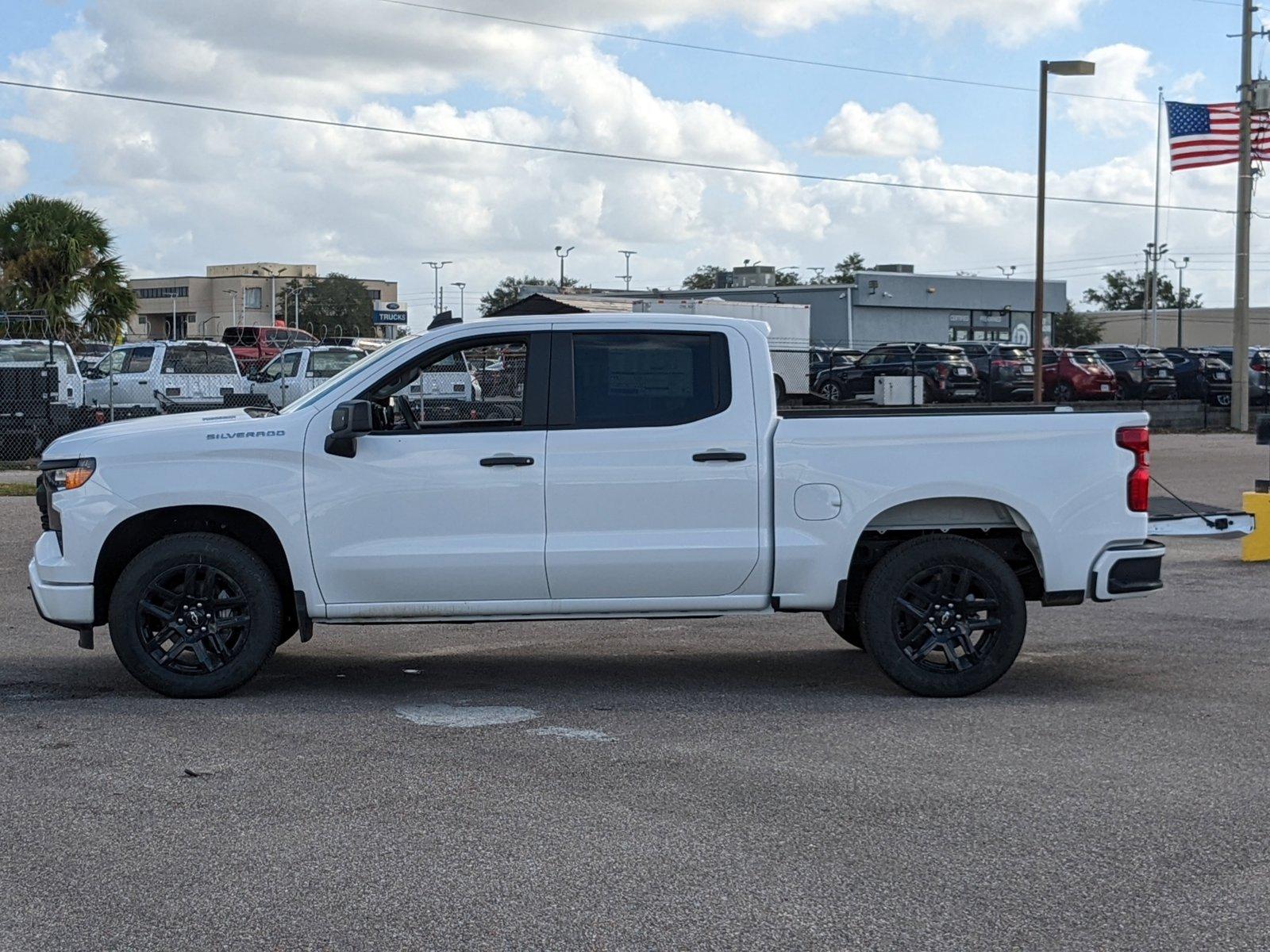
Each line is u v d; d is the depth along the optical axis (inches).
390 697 289.3
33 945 160.9
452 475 279.9
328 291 4776.1
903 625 288.7
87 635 289.3
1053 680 307.3
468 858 189.5
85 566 280.4
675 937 162.9
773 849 193.5
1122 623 381.1
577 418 282.2
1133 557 287.7
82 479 279.6
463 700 287.3
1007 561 302.5
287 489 279.1
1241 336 1378.0
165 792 219.8
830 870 184.9
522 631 377.7
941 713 274.8
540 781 226.7
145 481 279.0
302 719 268.7
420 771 232.1
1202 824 204.2
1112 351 1592.0
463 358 286.0
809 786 223.6
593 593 282.4
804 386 1464.1
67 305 1406.3
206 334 5506.9
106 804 213.2
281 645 345.7
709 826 203.3
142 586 279.9
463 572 279.9
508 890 177.6
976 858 189.9
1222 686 300.2
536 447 280.4
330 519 279.4
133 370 1044.5
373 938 162.9
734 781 226.4
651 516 281.1
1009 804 213.8
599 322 285.4
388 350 286.7
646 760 239.5
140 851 192.1
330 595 281.3
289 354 1091.3
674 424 282.2
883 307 2444.6
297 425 281.9
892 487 283.1
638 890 177.8
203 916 169.5
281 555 291.6
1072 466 286.7
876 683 305.3
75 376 928.9
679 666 326.0
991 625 286.0
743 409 283.4
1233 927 166.4
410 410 303.1
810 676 314.0
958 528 294.0
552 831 201.0
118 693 291.1
